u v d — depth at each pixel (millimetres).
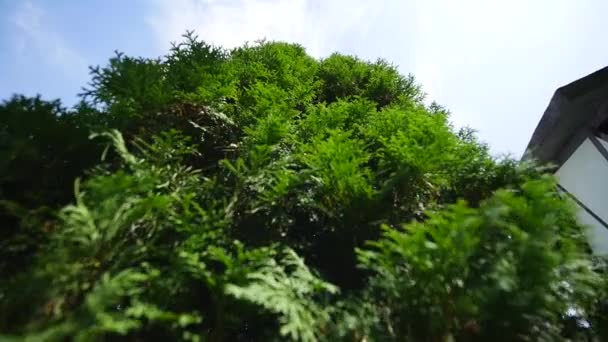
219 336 2043
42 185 2551
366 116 4137
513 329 1836
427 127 2975
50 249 1873
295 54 6211
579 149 4531
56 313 1647
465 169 3051
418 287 1997
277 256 2607
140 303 1759
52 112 2707
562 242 2324
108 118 3076
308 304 2076
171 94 3314
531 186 2182
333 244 2938
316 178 2875
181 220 2268
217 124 3719
